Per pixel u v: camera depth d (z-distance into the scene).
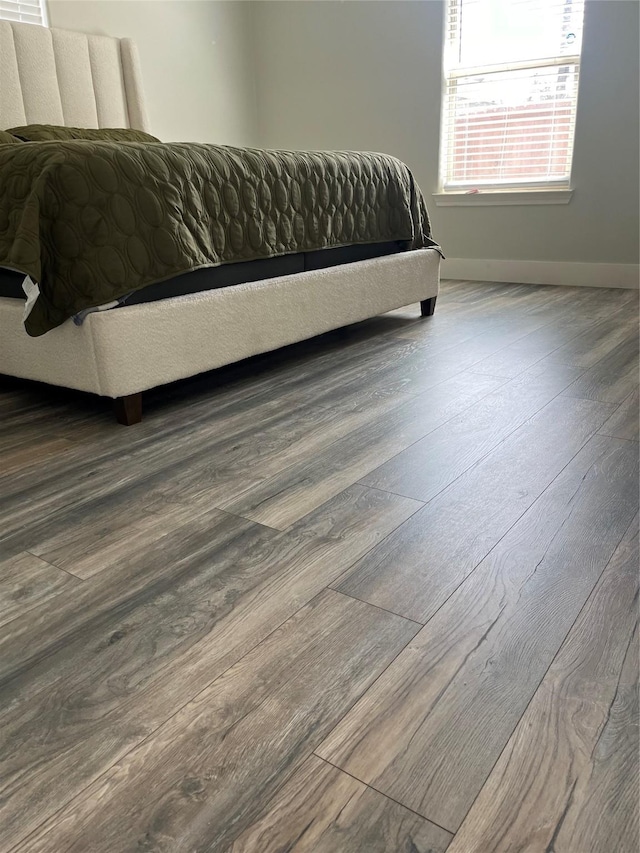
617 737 0.73
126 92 3.65
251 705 0.79
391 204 2.77
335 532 1.17
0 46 3.03
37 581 1.05
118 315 1.64
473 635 0.90
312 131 4.50
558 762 0.70
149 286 1.75
